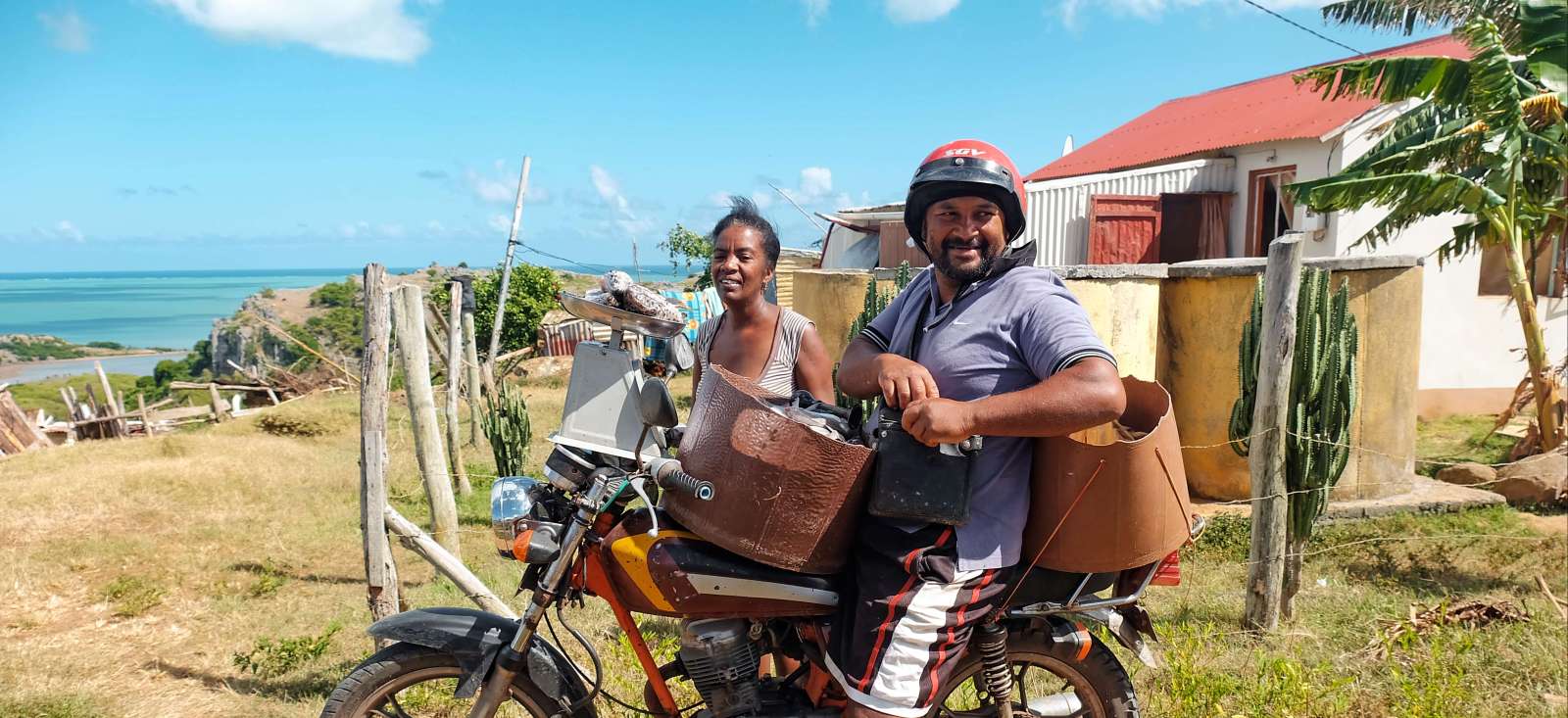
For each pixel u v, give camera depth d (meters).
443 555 4.48
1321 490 4.66
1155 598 5.31
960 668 2.74
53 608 5.68
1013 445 2.41
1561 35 7.94
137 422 17.02
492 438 7.84
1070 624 2.82
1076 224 12.81
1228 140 12.88
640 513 2.62
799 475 2.32
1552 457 7.77
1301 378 4.64
